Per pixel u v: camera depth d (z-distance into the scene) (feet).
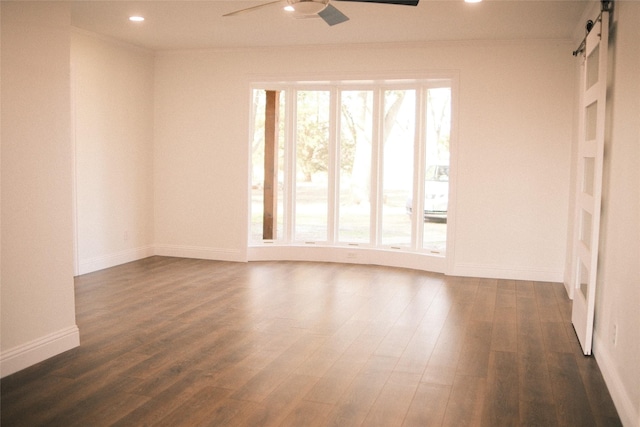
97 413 9.91
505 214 21.01
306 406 10.30
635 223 9.51
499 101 20.72
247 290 18.90
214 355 12.82
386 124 23.56
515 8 16.39
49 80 12.15
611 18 12.37
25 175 11.68
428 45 21.18
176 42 22.15
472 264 21.48
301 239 24.71
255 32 20.22
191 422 9.64
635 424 8.96
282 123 24.27
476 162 21.12
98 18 18.43
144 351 13.00
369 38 20.77
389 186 23.71
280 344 13.62
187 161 24.20
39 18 11.87
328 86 23.81
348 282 20.29
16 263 11.58
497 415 10.05
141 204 23.98
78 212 20.61
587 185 14.79
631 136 10.05
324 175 24.40
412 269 22.65
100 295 17.95
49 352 12.43
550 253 20.71
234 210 23.81
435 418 9.91
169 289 18.88
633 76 10.07
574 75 19.89
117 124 22.30
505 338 14.33
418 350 13.35
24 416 9.76
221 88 23.50
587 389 11.22
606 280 11.90
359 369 12.12
